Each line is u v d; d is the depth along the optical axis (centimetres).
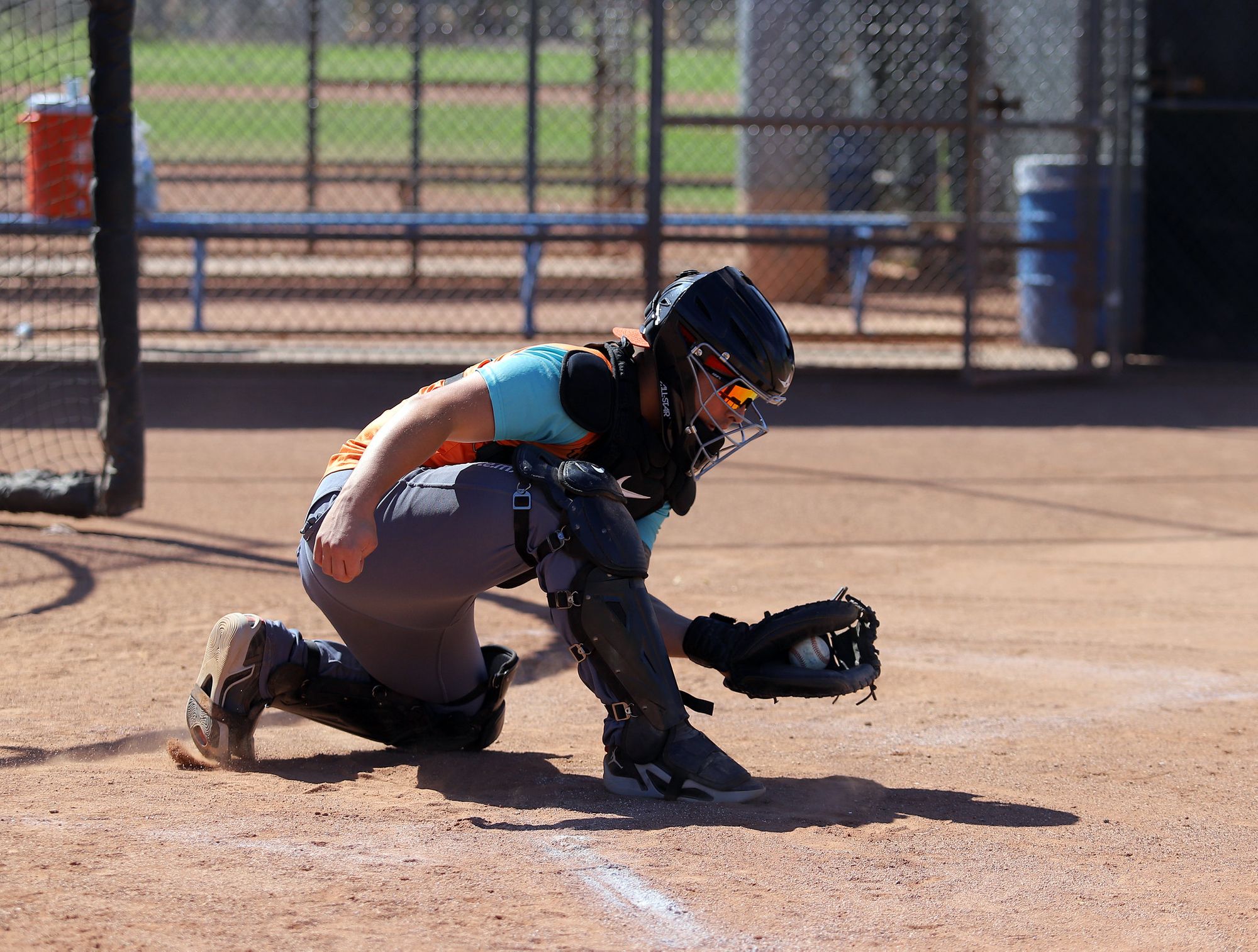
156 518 2358
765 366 1112
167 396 3547
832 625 1158
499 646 1331
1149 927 915
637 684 1128
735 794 1140
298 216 4056
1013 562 2297
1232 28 4281
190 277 4772
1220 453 3192
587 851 1013
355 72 7631
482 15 5447
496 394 1077
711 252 5928
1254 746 1398
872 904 933
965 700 1569
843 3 5147
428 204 6338
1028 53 4900
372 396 3606
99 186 2197
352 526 1020
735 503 2661
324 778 1212
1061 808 1180
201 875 937
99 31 2148
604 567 1099
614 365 1122
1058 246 4050
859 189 5462
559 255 5816
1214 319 4484
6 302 3672
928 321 4962
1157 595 2102
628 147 5859
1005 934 892
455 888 931
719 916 898
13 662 1561
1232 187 4422
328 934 847
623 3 5722
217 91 7519
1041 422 3531
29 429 2981
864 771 1292
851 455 3106
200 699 1232
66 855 962
